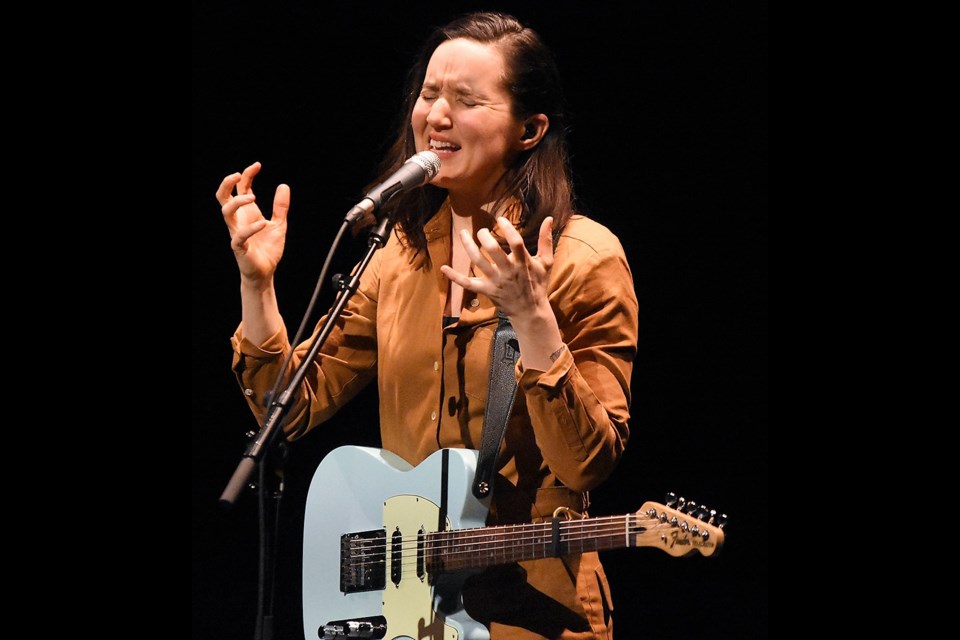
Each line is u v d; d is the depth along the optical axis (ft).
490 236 21.79
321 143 37.58
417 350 25.82
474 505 23.99
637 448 36.45
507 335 24.44
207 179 38.65
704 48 34.63
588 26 35.37
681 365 35.76
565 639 23.97
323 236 37.50
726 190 34.81
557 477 24.21
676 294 35.53
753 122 34.37
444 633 24.13
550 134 25.77
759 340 35.12
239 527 39.83
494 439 23.99
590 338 24.03
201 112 38.45
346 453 25.94
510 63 25.25
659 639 36.91
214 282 39.22
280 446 24.47
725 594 36.47
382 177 27.89
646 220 35.42
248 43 38.01
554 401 22.39
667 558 37.09
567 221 24.99
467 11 36.09
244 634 39.65
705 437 35.86
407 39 36.76
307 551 26.22
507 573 24.27
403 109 27.89
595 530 23.17
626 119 35.29
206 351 39.55
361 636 25.09
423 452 25.66
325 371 27.61
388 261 27.12
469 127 24.95
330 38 37.47
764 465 35.53
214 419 39.73
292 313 37.65
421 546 24.38
